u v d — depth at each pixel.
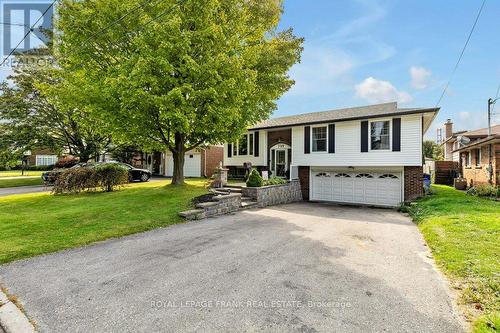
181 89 9.99
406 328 2.90
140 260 4.96
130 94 9.83
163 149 14.63
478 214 8.40
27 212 8.68
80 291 3.73
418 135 14.14
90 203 10.02
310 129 17.28
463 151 21.27
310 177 17.58
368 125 15.36
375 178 15.62
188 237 6.63
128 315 3.13
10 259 4.93
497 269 4.20
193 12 10.63
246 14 12.56
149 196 11.09
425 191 15.66
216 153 26.61
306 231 7.57
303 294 3.67
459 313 3.19
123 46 11.53
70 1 11.02
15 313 3.19
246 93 11.55
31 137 20.28
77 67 11.70
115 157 27.27
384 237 7.01
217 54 10.75
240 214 10.29
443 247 5.50
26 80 19.55
